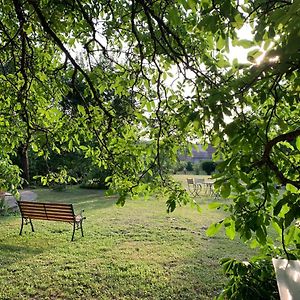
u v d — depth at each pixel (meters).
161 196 3.27
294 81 1.44
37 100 4.19
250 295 2.05
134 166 3.32
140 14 3.12
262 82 1.48
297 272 1.57
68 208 7.42
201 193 14.75
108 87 3.55
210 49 2.85
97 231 8.08
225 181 1.67
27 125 3.71
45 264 5.73
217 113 1.38
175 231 8.02
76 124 3.91
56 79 3.74
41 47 4.09
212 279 5.02
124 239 7.34
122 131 3.53
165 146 3.10
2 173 5.95
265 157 1.53
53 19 2.88
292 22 1.08
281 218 1.81
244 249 6.48
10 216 10.02
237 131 1.50
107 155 3.50
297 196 1.57
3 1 3.41
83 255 6.23
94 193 15.84
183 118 1.61
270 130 2.05
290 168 1.93
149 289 4.71
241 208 1.97
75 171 17.78
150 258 6.02
